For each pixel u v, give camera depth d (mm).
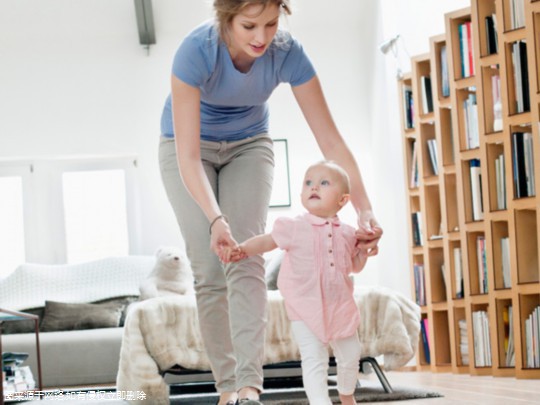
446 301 5430
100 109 6867
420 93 5566
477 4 4488
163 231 6770
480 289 4750
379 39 6348
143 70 6910
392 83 5988
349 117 6977
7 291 5984
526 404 2523
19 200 6926
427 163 5551
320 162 2117
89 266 6172
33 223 6906
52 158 6930
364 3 6969
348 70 7023
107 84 6887
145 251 6738
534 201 4043
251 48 1932
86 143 6828
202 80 2096
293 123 6914
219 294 2283
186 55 2062
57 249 6910
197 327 3678
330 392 3830
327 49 7039
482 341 4672
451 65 4895
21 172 6934
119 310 5793
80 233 6934
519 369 4078
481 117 4449
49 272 6117
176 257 5324
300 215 2074
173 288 5301
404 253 5863
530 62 3973
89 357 5160
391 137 5984
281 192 6832
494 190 4430
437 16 5770
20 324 5668
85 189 6965
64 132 6828
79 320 5590
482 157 4449
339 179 2072
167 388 3576
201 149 2289
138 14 6676
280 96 6941
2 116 6809
